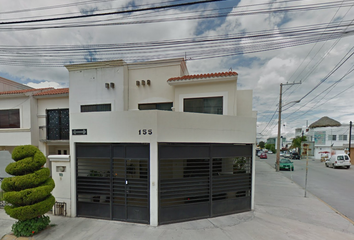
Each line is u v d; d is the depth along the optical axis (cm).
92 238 474
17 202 461
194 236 484
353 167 2092
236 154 666
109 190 592
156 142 548
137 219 561
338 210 700
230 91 803
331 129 3288
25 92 1116
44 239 472
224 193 648
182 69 961
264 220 588
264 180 1282
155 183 545
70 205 611
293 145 4325
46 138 1094
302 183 1187
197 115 606
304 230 522
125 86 928
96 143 614
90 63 948
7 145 1105
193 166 598
